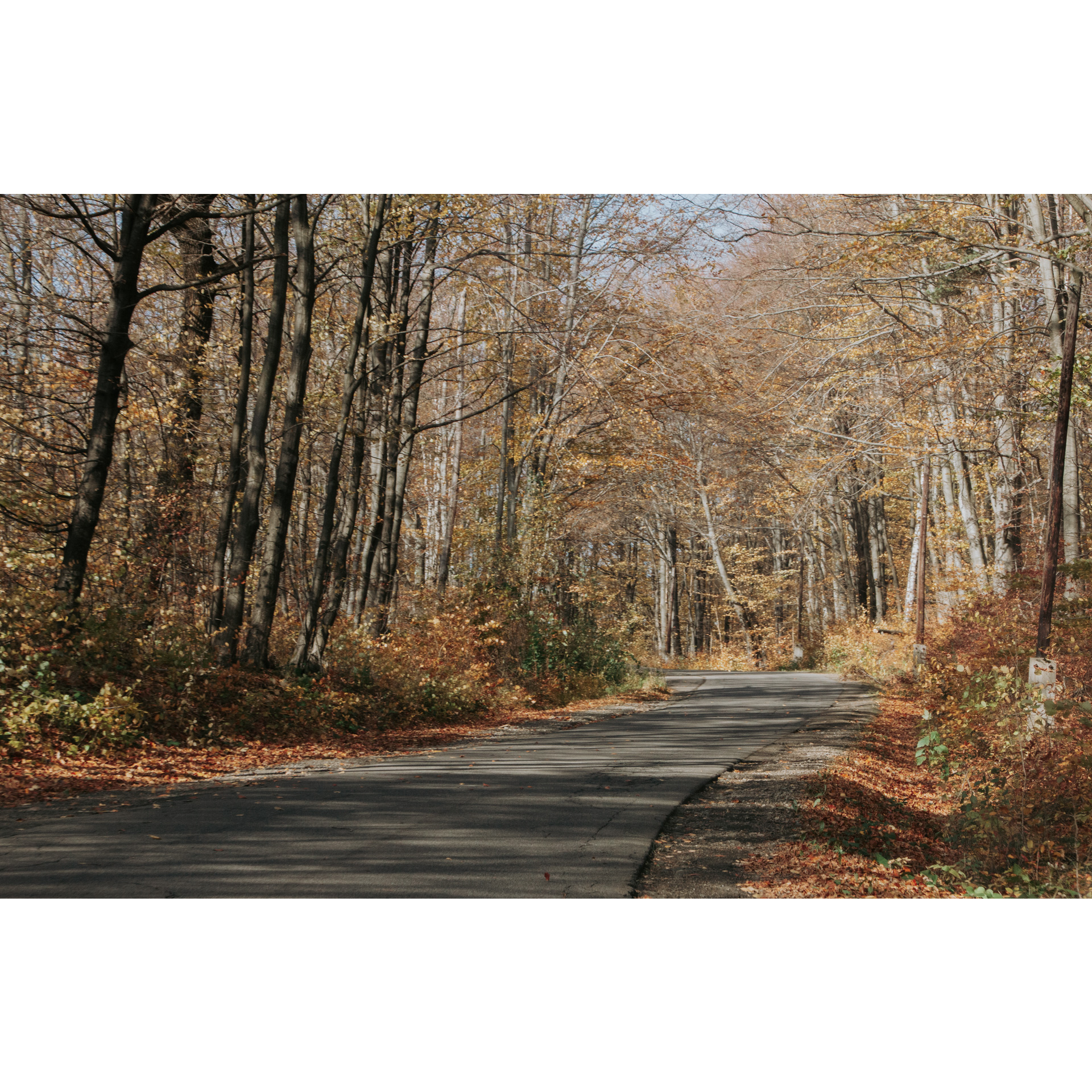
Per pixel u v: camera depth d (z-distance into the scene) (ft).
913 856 26.50
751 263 81.92
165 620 52.47
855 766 40.22
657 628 228.43
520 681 76.48
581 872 21.71
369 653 61.82
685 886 21.22
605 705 77.51
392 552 75.82
